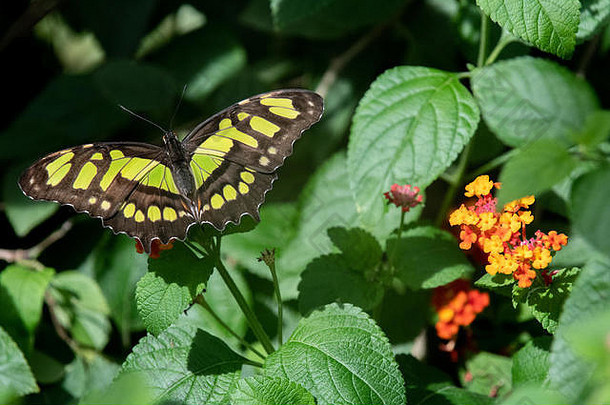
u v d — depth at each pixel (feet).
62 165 2.44
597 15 2.51
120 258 2.69
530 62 2.41
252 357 2.61
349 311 2.45
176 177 2.46
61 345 2.72
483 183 2.43
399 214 2.61
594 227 2.30
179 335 2.48
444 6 2.76
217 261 2.45
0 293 2.65
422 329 2.64
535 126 2.39
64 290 2.71
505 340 2.63
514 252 2.39
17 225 2.73
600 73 2.70
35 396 2.68
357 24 2.75
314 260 2.55
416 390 2.52
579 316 2.32
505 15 2.46
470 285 2.60
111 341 2.72
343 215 2.67
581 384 2.31
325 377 2.41
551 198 2.55
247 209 2.47
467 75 2.53
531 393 2.33
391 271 2.53
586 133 2.34
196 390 2.45
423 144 2.49
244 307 2.48
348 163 2.51
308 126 2.47
